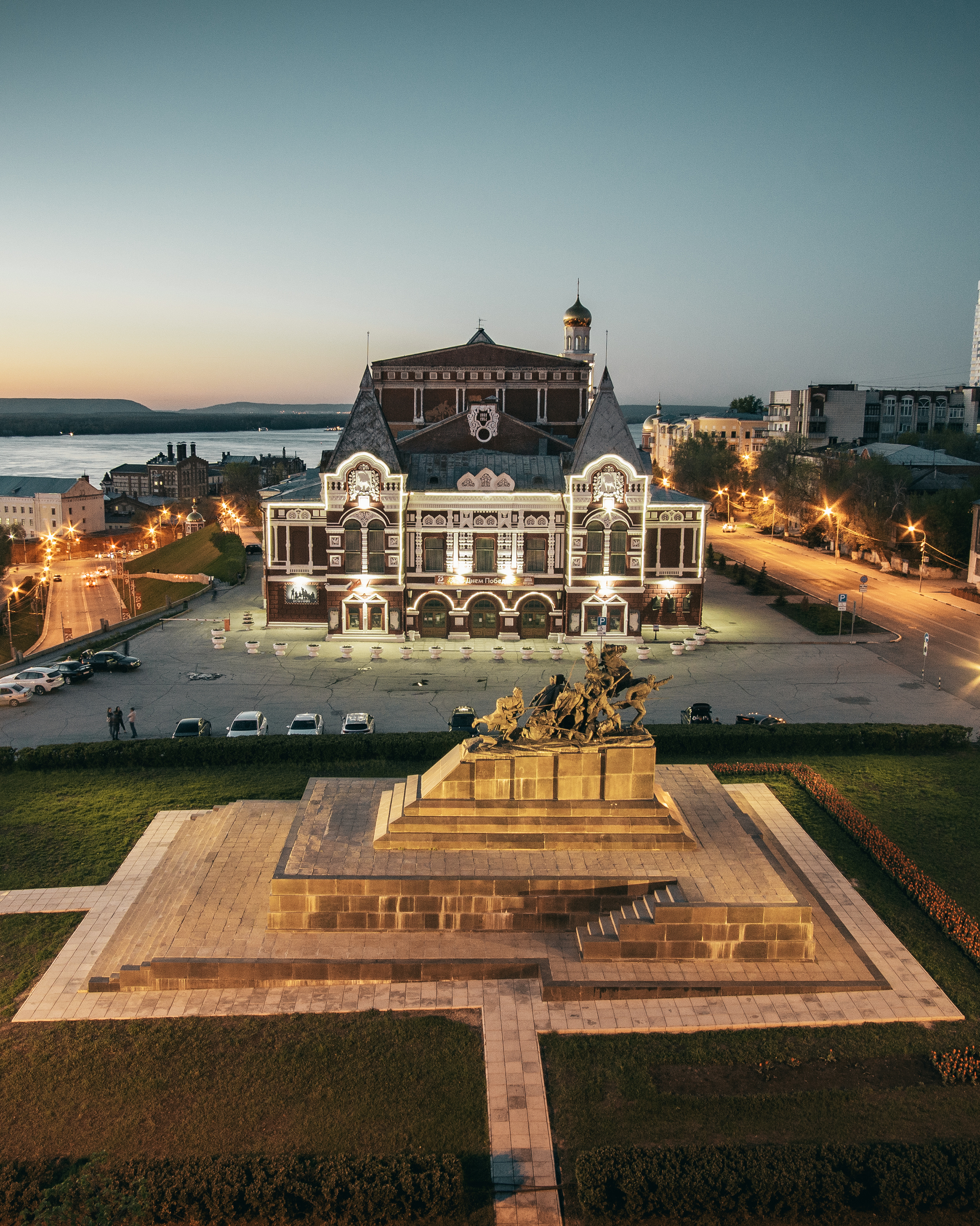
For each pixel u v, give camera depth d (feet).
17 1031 97.04
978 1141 80.02
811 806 153.17
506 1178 79.61
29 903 121.80
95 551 612.29
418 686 227.40
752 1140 83.61
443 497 269.64
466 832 117.91
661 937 106.93
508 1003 101.76
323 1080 90.27
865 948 112.88
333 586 274.16
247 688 226.38
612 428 265.13
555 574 273.13
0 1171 77.46
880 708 211.41
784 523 520.42
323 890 110.11
